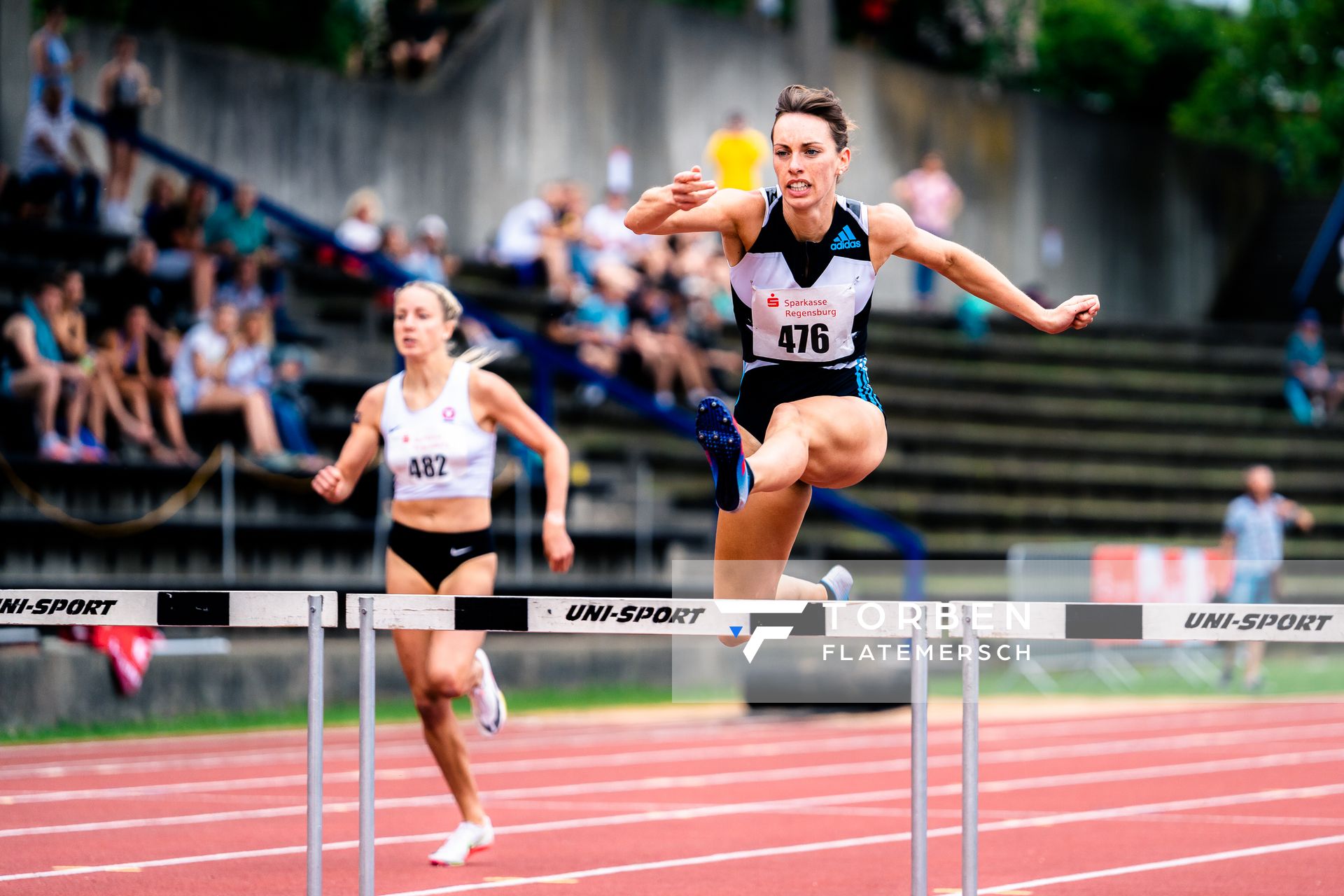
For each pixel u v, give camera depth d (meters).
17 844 26.70
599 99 83.50
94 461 48.44
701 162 87.62
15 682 41.56
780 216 17.36
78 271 51.53
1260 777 37.03
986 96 99.50
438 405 24.27
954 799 33.12
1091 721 49.94
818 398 17.77
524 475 55.81
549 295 72.31
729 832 28.70
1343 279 109.19
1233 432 89.88
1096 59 126.94
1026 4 112.88
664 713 50.47
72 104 57.22
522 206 80.81
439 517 24.34
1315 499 85.69
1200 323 104.25
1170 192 108.69
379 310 65.50
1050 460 82.50
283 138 72.44
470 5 82.44
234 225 57.62
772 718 49.53
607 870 24.55
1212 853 26.61
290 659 47.53
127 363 50.56
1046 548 60.09
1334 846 27.34
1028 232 101.38
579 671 53.78
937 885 23.59
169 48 68.81
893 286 95.69
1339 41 124.81
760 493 17.97
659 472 67.44
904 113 95.19
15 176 56.44
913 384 85.06
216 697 45.72
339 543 52.25
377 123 75.56
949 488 76.75
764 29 90.19
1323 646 73.38
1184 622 16.31
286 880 23.25
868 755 40.78
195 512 50.78
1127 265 106.44
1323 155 123.50
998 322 95.25
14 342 48.00
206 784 34.47
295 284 65.62
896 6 108.75
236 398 52.12
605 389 54.88
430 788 34.34
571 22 82.44
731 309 79.56
